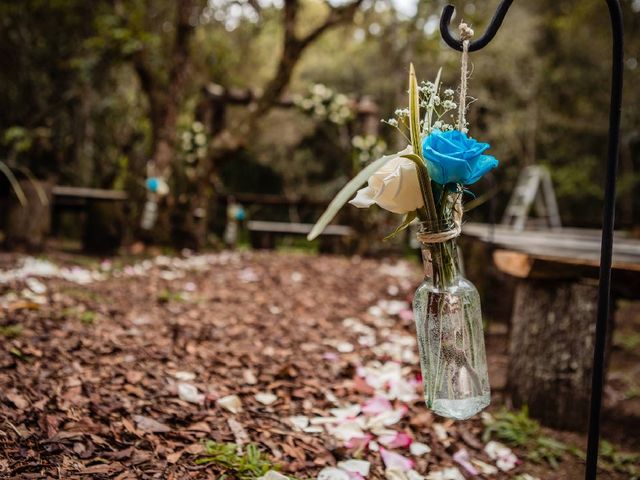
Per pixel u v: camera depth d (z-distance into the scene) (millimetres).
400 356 3096
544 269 2473
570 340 2512
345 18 6695
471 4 8031
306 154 13688
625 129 12156
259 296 4422
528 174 8719
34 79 8469
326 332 3525
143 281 4602
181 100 6781
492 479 1997
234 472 1686
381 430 2123
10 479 1427
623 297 2506
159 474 1593
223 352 2793
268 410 2180
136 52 6660
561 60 13672
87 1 8211
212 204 8023
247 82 13477
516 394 2619
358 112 8234
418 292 1325
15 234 5301
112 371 2281
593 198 13516
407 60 9469
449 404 1280
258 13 7371
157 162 6641
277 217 13750
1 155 7531
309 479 1741
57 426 1745
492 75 13172
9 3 8016
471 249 4684
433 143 1184
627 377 3412
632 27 11430
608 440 2441
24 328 2688
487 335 4020
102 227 6305
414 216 1275
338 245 7777
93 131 9438
